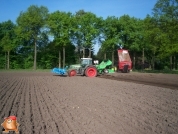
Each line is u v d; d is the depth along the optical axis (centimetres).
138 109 992
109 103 1114
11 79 2544
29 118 841
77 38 5234
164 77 2880
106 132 690
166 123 790
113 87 1759
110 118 844
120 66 3778
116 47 5362
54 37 5053
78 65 2959
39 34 5112
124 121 806
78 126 748
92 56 6331
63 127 738
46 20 5075
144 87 1767
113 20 5231
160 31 3894
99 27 5322
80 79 2509
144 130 712
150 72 4134
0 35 6594
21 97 1292
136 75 3216
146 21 4209
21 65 6412
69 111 948
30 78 2680
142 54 5869
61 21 4966
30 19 4872
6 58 6259
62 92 1488
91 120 816
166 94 1416
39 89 1648
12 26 6769
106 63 3069
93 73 2862
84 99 1223
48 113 915
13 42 5991
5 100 1196
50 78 2662
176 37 3716
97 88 1697
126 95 1363
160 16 3925
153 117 864
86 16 5169
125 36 5316
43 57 6259
